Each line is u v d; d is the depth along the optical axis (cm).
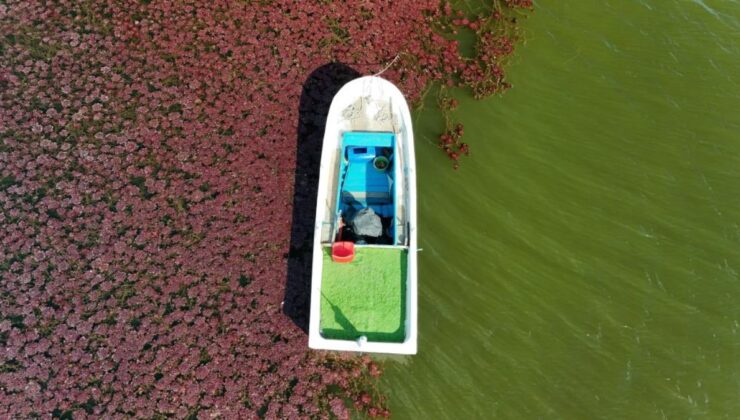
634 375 1030
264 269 1089
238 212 1139
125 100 1249
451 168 1213
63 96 1252
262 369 1003
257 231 1123
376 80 1085
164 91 1259
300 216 1143
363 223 973
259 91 1264
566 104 1294
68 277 1069
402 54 1315
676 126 1276
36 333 1019
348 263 960
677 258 1138
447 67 1305
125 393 977
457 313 1080
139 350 1009
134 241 1104
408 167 1039
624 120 1280
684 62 1348
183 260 1089
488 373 1027
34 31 1324
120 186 1158
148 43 1313
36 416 955
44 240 1100
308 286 1077
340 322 927
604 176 1220
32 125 1214
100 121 1225
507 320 1075
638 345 1055
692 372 1034
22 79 1267
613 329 1069
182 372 992
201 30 1330
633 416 998
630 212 1184
